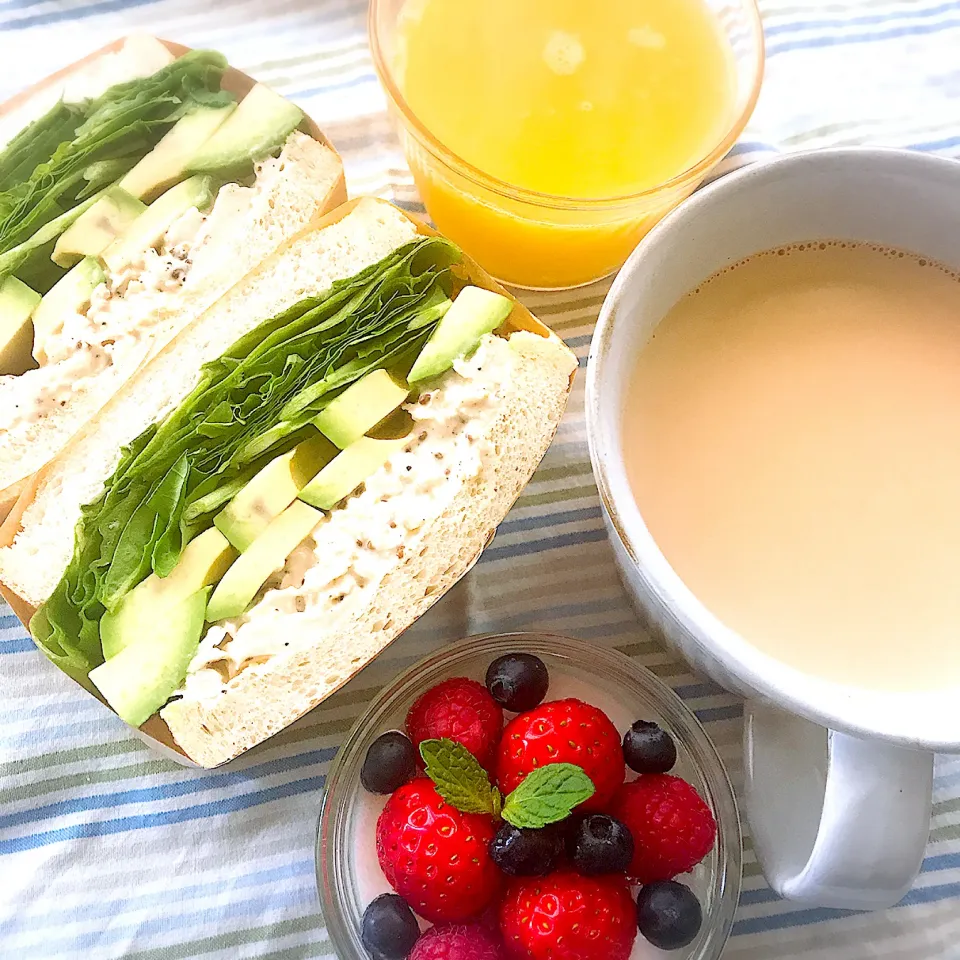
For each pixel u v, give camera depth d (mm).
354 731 252
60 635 246
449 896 230
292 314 257
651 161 273
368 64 306
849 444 223
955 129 304
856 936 258
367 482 248
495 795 233
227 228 273
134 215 272
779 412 225
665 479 220
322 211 278
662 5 278
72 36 305
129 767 264
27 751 263
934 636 212
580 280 292
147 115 278
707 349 227
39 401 266
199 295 270
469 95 273
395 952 234
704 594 214
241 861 260
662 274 210
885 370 228
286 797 263
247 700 242
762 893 260
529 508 277
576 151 272
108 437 262
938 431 225
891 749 195
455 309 250
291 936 256
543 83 274
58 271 275
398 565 244
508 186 253
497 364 249
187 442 248
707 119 275
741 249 225
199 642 243
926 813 196
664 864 239
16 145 279
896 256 230
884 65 308
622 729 259
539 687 246
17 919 254
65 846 258
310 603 244
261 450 246
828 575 215
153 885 258
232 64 305
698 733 255
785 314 230
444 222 290
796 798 239
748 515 218
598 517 277
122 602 246
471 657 259
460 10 276
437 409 250
